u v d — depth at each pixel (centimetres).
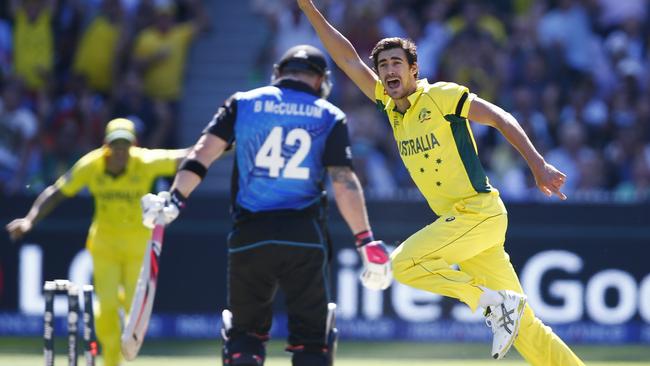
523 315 2220
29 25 5038
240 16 5362
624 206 3897
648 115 4700
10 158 4688
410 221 3909
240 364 1933
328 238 1997
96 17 5094
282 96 1953
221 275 3934
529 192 4478
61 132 4700
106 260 2958
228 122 1948
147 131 4741
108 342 2919
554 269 3900
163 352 3691
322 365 1938
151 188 2961
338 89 4881
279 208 1941
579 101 4741
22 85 4853
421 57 4972
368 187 4494
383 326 3906
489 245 2181
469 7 4997
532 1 5197
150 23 5053
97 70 5059
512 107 4812
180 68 5022
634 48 5034
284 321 3944
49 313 2112
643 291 3888
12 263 3938
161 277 3934
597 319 3891
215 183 4869
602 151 4656
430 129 2112
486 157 4562
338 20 4988
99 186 2952
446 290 2123
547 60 4934
